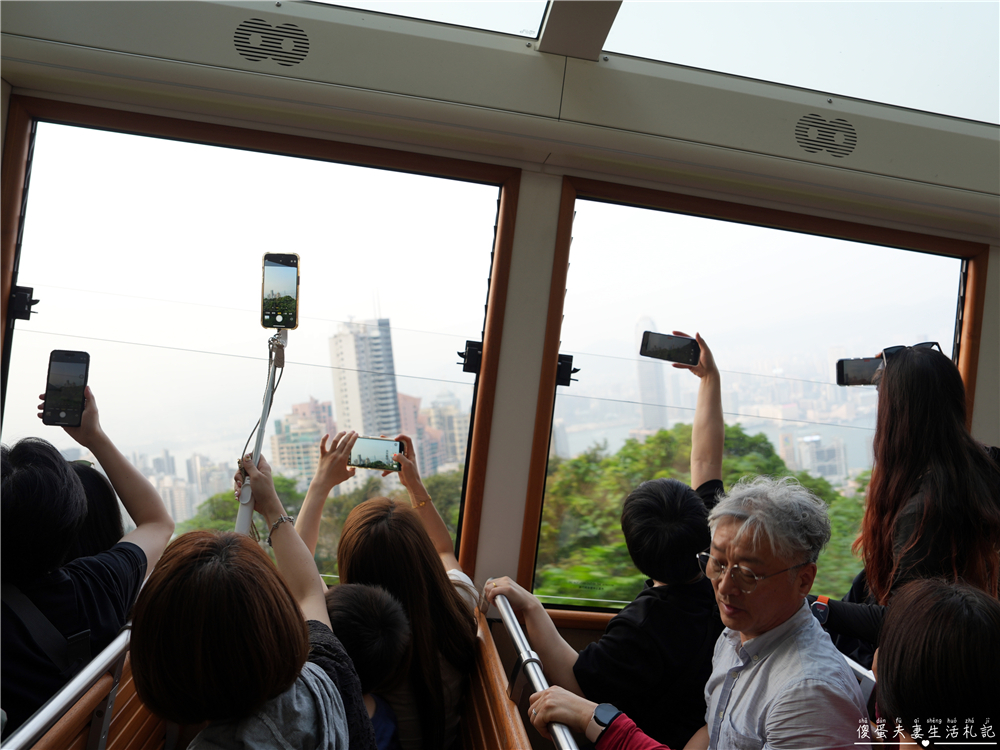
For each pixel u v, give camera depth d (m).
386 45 2.03
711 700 1.32
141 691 0.94
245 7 1.97
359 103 2.05
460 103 2.07
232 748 0.97
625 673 1.57
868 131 2.27
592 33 2.00
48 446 1.46
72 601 1.42
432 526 2.26
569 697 1.33
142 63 1.94
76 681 1.21
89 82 1.99
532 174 2.31
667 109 2.16
